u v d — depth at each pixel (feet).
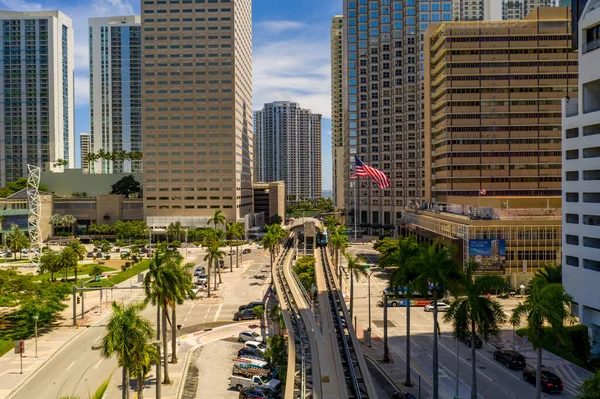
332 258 453.99
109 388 201.46
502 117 514.27
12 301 284.20
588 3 240.32
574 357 227.81
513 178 515.50
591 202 235.40
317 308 296.30
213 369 224.94
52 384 205.16
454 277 173.68
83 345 256.52
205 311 331.36
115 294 380.78
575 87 505.25
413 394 188.24
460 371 212.23
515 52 510.17
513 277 350.64
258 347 244.01
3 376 213.46
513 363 213.25
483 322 160.25
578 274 242.99
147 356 158.51
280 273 391.65
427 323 288.10
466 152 517.14
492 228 350.02
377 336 264.11
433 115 577.02
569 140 252.83
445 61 516.73
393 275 199.00
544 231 352.08
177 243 652.48
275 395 189.67
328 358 204.74
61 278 428.15
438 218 436.35
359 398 165.27
